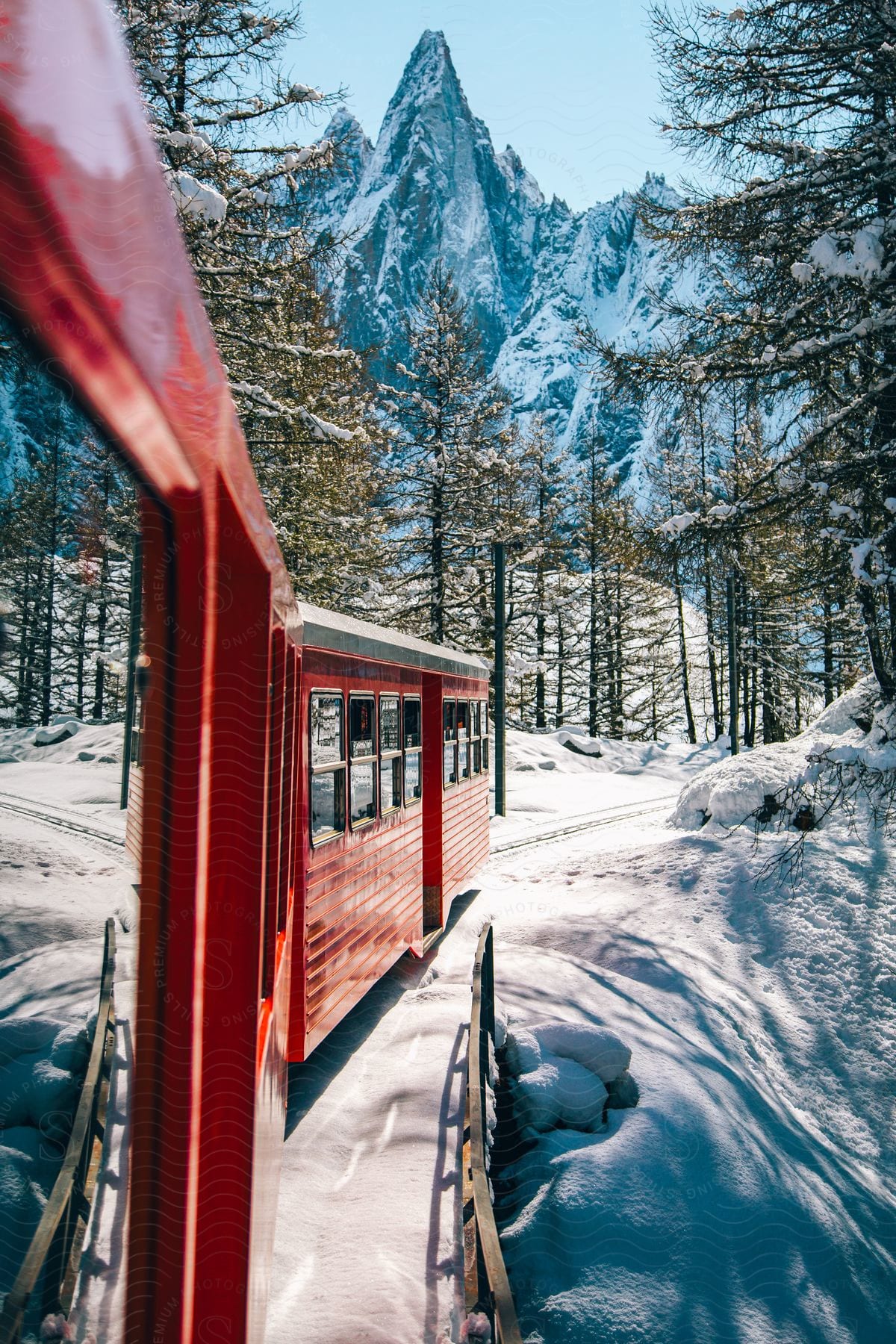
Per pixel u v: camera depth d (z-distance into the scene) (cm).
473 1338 365
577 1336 445
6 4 69
